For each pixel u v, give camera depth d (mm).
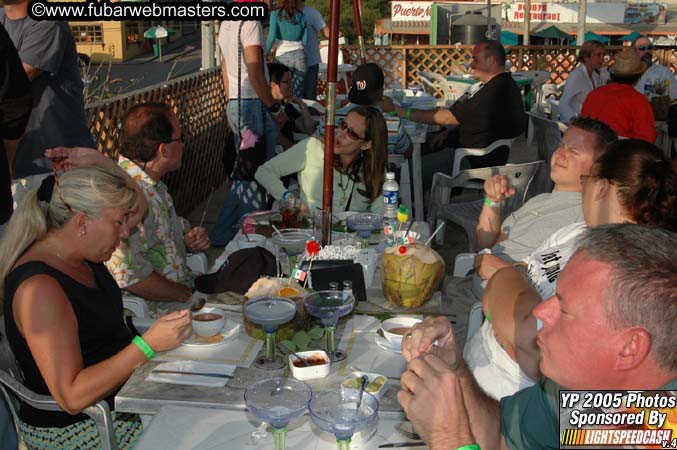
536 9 29328
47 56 3771
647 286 1223
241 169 5492
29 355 2215
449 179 5137
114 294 2480
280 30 8008
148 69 25250
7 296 2172
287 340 2293
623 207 2166
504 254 3342
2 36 3207
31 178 4016
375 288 2812
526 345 2105
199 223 6562
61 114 4008
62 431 2260
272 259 2844
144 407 2008
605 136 3191
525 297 2189
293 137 6441
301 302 2373
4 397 2369
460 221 4926
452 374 1528
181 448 1800
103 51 28000
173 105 6430
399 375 2137
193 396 2006
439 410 1504
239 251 2848
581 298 1290
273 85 6203
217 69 7852
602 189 2229
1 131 3320
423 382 1527
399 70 11508
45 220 2244
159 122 3074
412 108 6438
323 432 1877
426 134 5953
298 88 8195
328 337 2266
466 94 6633
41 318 2100
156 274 3051
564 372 1351
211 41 8055
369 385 2010
